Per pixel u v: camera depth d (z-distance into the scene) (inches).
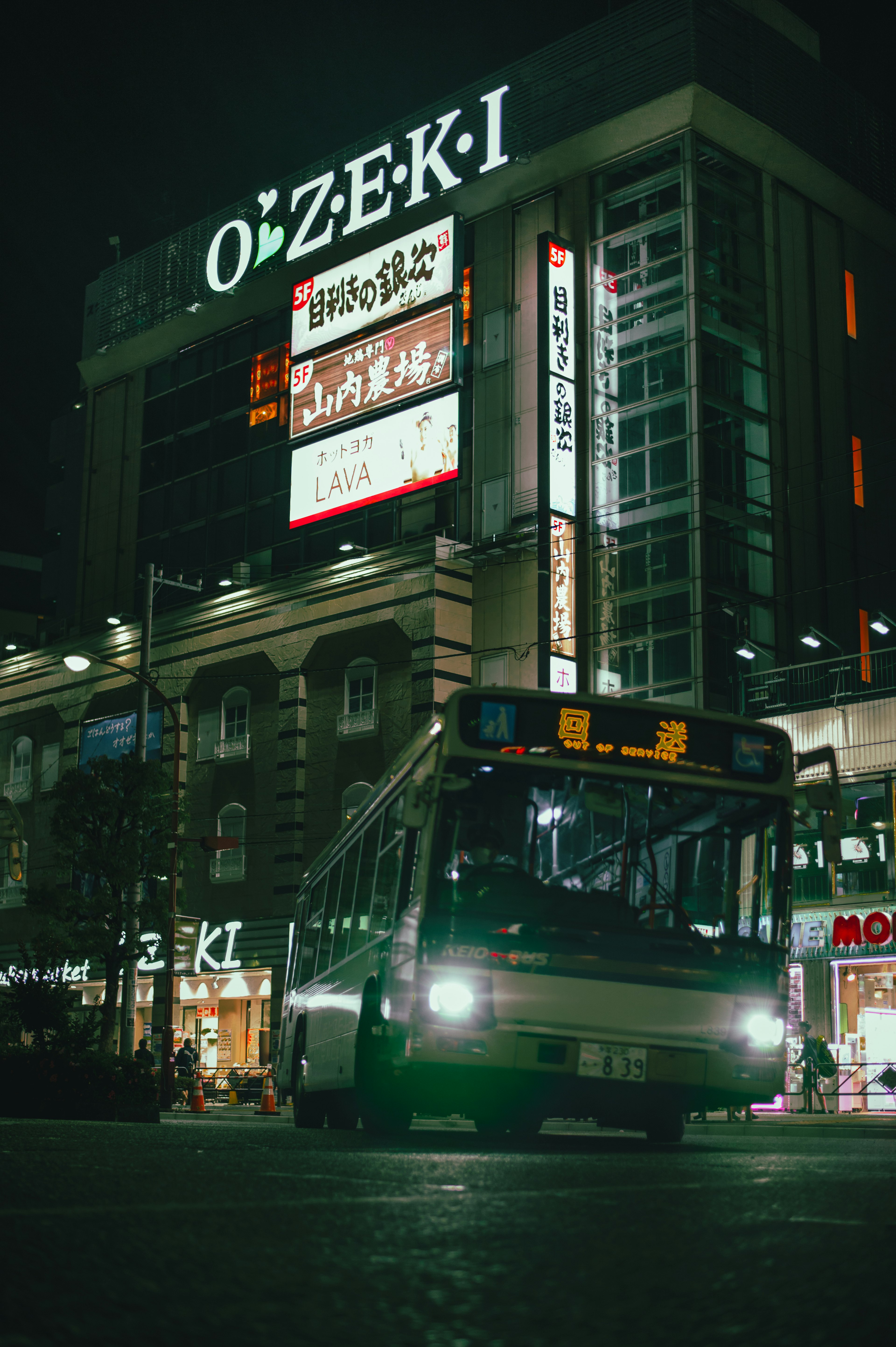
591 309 1620.3
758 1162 309.1
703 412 1507.1
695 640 1446.9
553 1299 118.6
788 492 1588.3
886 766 1176.2
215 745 1851.6
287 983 744.3
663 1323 109.1
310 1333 102.7
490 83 1779.0
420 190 1812.3
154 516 2144.4
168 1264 133.4
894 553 1729.8
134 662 2001.7
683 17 1593.3
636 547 1523.1
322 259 1925.4
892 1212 188.9
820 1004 1173.7
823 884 1192.2
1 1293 115.6
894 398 1792.6
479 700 408.8
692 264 1535.4
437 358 1737.2
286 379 1991.9
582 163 1656.0
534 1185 225.0
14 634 2303.2
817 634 1364.4
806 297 1683.1
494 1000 382.0
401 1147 366.0
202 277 2130.9
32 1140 341.4
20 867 1136.8
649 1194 211.5
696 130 1578.5
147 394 2213.3
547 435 1549.0
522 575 1609.3
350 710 1713.8
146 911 1146.7
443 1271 131.8
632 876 402.0
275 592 1825.8
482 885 392.8
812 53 1784.0
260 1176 231.9
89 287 2356.1
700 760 417.4
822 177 1706.4
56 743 2102.6
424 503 1750.7
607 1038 386.6
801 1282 128.9
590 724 412.8
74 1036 806.5
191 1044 1408.7
